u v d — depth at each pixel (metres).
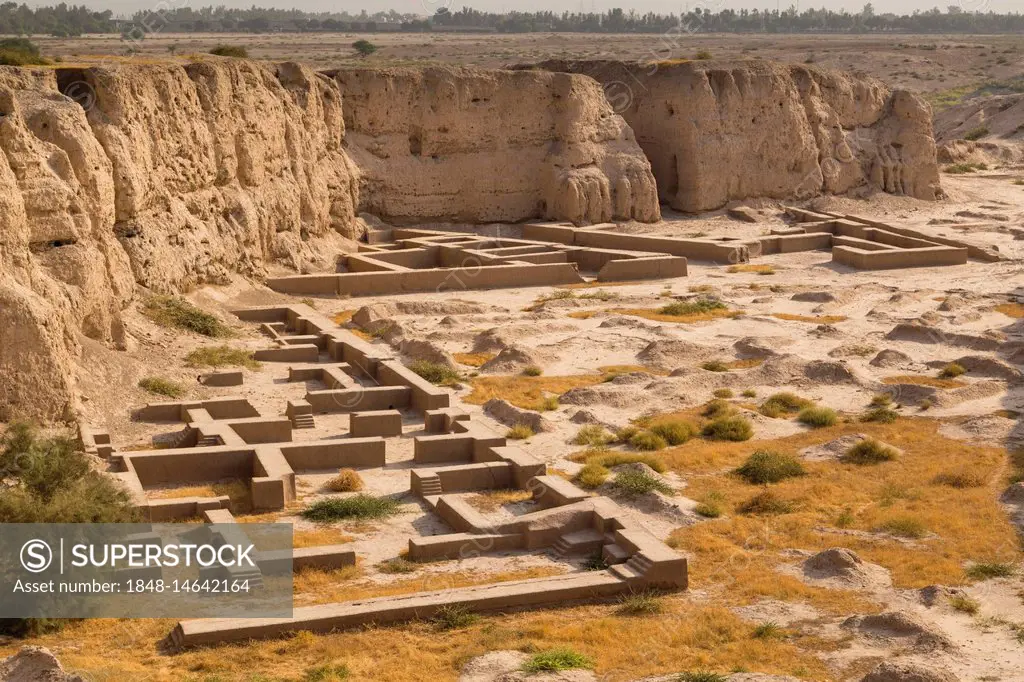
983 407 28.98
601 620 16.86
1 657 15.27
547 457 25.44
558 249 49.69
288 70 47.53
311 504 22.09
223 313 36.25
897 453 25.16
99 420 24.80
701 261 50.75
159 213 34.62
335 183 49.72
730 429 27.03
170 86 36.28
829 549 19.12
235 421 25.25
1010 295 42.78
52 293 25.41
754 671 15.10
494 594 17.42
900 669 14.45
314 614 16.55
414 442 25.14
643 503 22.09
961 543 19.92
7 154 25.89
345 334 34.50
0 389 22.56
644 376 31.66
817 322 39.12
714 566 19.22
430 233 51.69
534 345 35.78
